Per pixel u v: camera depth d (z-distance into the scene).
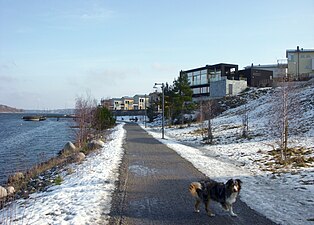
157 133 40.09
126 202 9.15
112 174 13.28
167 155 19.41
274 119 24.89
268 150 18.95
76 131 30.91
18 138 41.19
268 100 45.66
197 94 72.69
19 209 8.82
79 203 8.91
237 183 7.84
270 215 7.86
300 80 51.84
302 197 9.39
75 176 12.86
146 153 20.39
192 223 7.42
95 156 18.84
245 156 17.73
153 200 9.38
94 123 34.31
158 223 7.43
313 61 65.94
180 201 9.29
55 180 12.40
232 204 8.69
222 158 17.95
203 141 26.94
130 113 114.38
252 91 57.69
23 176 16.05
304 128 24.39
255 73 65.50
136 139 31.17
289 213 7.97
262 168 14.15
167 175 13.17
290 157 16.14
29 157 25.36
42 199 9.63
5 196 11.80
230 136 27.33
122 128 51.47
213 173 13.48
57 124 78.12
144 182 11.83
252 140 23.78
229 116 44.44
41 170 17.23
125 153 20.39
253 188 10.62
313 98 34.03
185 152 20.83
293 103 24.02
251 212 8.12
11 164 22.25
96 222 7.45
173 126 49.56
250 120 36.12
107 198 9.55
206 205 8.04
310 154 16.52
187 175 13.14
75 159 17.95
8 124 79.06
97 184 11.28
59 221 7.46
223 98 57.94
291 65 66.69
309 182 11.09
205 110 46.81
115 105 148.88
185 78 53.22
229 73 67.75
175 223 7.43
